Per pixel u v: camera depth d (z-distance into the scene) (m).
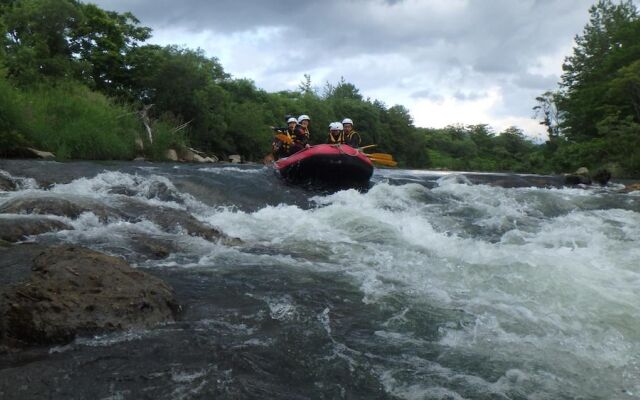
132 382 2.65
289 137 12.23
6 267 4.34
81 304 3.31
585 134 40.97
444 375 2.96
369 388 2.78
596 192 12.49
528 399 2.73
